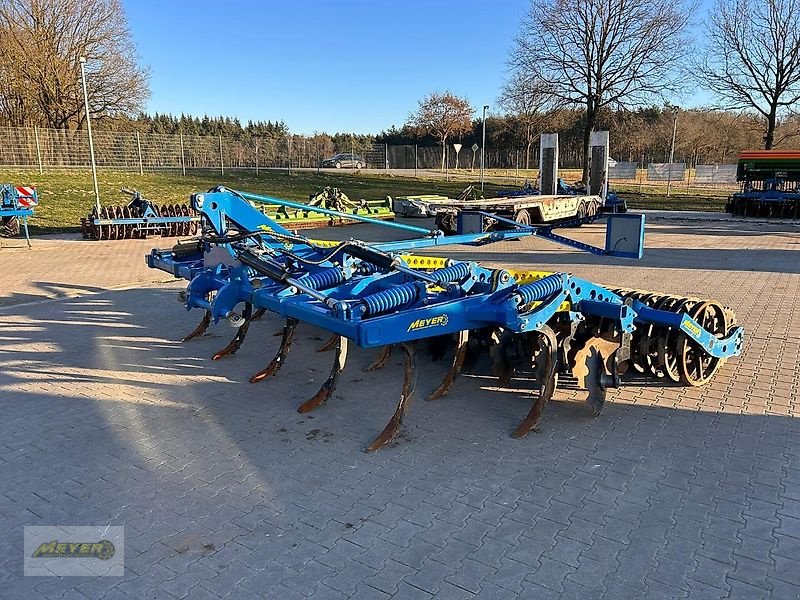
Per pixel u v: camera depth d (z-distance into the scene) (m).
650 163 44.59
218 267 5.41
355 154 53.06
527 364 5.80
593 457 4.07
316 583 2.86
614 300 5.09
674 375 5.39
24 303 8.74
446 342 5.95
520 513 3.42
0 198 14.09
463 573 2.92
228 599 2.77
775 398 5.05
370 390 5.34
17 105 37.34
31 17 37.00
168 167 36.19
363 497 3.61
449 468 3.95
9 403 5.06
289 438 4.41
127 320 7.79
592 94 33.25
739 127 44.91
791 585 2.81
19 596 2.81
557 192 23.45
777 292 9.11
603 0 31.69
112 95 39.22
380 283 5.16
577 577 2.88
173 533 3.27
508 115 47.44
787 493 3.59
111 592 2.82
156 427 4.60
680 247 14.28
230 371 5.86
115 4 38.44
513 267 11.59
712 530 3.23
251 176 34.97
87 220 15.67
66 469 3.97
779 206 21.38
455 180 39.91
